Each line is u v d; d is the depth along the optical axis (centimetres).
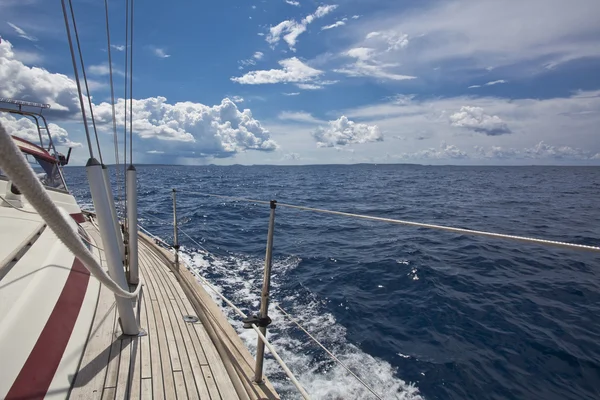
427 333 519
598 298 653
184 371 228
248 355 258
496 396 397
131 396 202
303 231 1259
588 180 5700
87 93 232
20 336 172
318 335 499
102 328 250
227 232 1179
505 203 2275
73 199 532
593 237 1222
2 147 71
